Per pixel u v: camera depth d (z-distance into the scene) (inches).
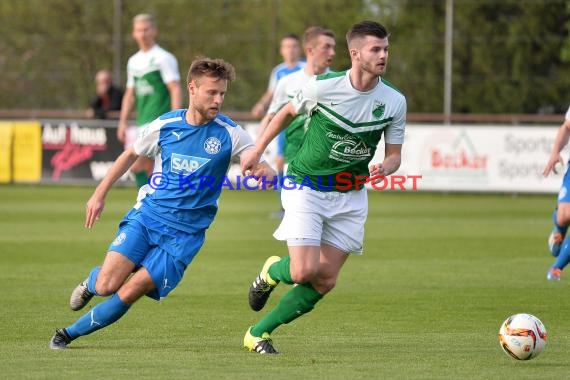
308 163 768.9
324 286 772.6
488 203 2175.2
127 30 2699.3
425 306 984.9
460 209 2031.3
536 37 2551.7
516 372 698.8
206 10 2706.7
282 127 774.5
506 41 2551.7
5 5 2751.0
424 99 2576.3
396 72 2591.0
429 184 2305.6
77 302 778.2
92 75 2706.7
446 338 831.7
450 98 2517.2
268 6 2687.0
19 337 820.0
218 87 741.3
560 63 2561.5
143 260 751.7
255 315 932.0
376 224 1737.2
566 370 706.2
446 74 2513.5
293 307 765.3
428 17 2591.0
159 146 766.5
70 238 1498.5
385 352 770.8
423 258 1325.0
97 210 758.5
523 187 2266.2
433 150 2301.9
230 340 816.9
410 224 1739.7
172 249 749.3
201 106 745.6
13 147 2404.0
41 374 680.4
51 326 869.8
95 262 1262.3
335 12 2682.1
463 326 886.4
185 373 686.5
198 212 761.6
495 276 1176.2
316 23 2684.5
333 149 761.0
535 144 2260.1
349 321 908.0
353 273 1196.5
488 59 2549.2
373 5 2677.2
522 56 2551.7
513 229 1670.8
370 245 1453.0
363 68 744.3
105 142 2379.4
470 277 1167.6
